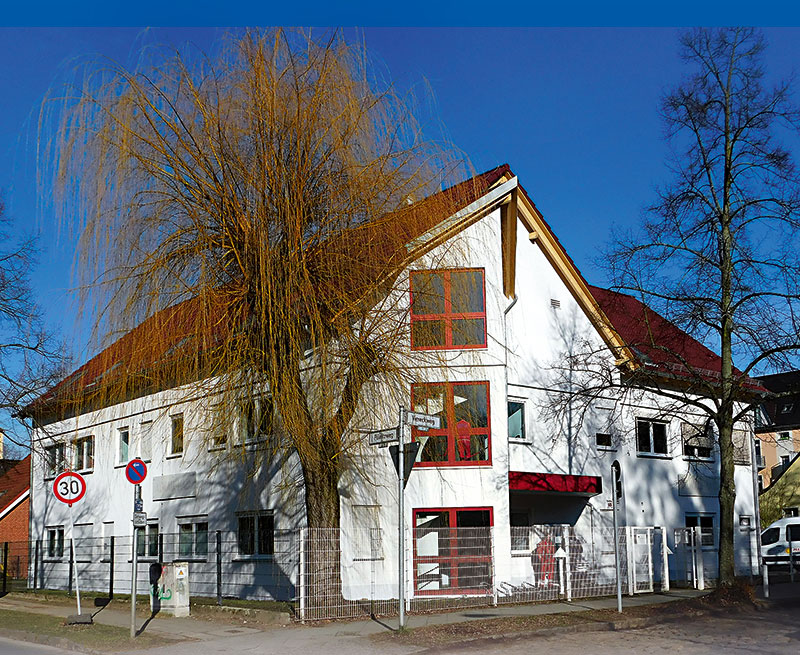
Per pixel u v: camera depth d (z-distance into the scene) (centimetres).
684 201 1848
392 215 1452
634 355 2155
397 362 1473
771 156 1791
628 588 1973
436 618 1517
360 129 1465
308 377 1413
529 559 1886
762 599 1884
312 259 1401
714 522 2645
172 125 1440
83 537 2733
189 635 1392
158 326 1427
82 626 1545
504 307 2017
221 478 2180
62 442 2430
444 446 1919
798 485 4134
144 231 1427
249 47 1490
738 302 1783
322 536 1537
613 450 2347
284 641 1293
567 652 1159
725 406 1852
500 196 1994
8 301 2191
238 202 1398
